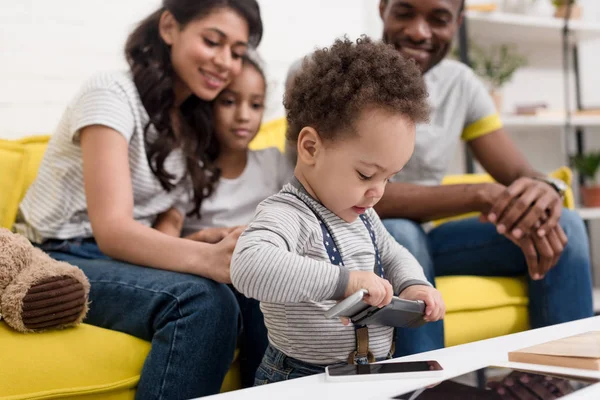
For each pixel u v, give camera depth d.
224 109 1.54
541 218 1.40
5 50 1.83
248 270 0.83
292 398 0.66
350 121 0.86
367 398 0.65
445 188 1.45
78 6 1.95
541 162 3.20
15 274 1.02
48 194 1.37
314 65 0.95
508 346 0.86
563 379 0.68
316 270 0.82
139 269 1.15
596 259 3.33
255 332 1.25
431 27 1.66
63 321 1.02
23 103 1.86
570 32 2.97
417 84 0.90
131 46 1.44
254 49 1.61
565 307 1.45
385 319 0.85
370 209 1.06
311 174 0.93
